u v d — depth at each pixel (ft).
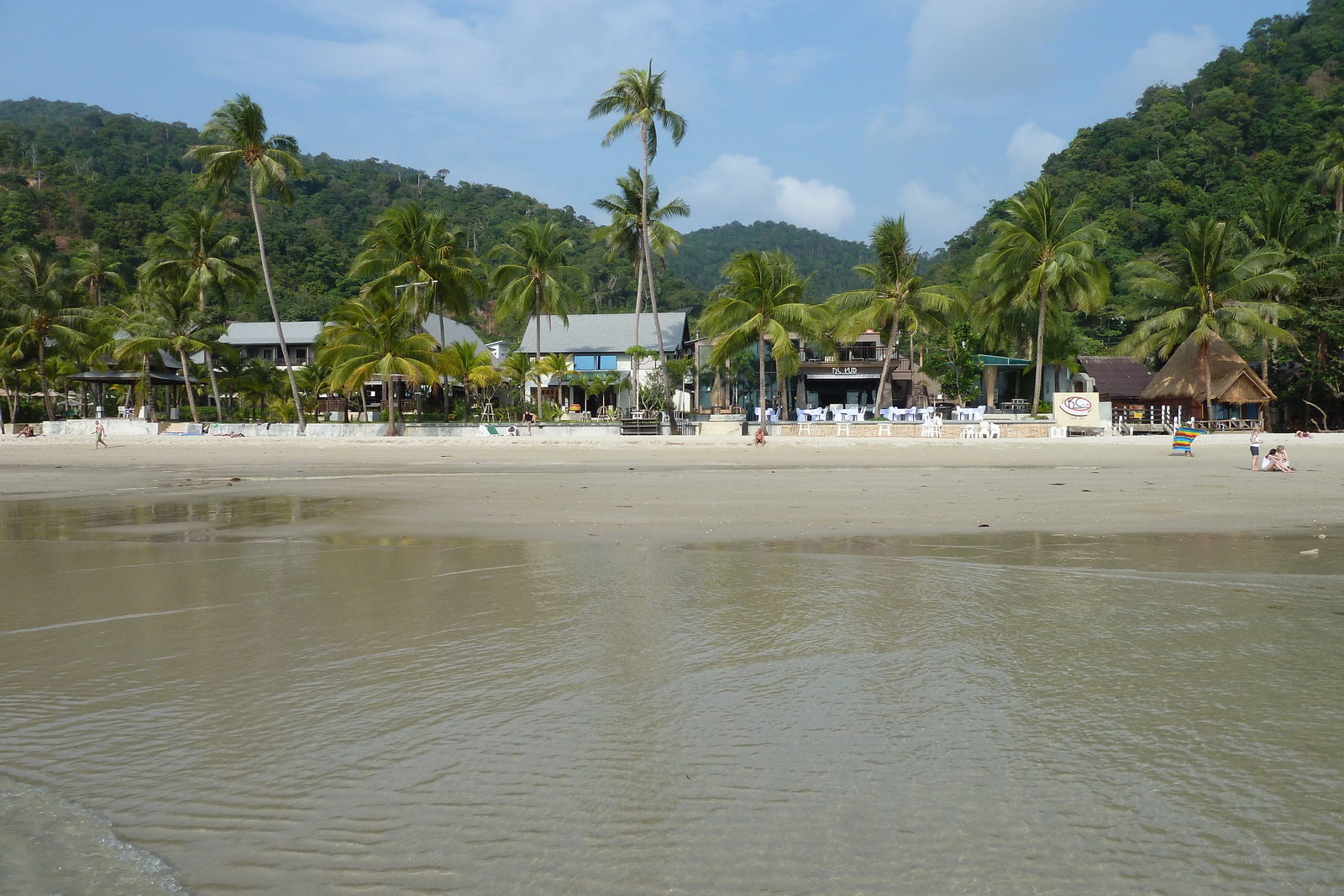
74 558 31.53
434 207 504.84
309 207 479.82
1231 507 44.37
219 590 25.36
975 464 81.92
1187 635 19.26
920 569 27.73
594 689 15.89
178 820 10.87
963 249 372.17
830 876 9.41
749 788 11.64
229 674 16.99
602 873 9.51
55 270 190.49
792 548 32.35
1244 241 166.61
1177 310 149.38
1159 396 149.89
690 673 16.85
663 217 149.89
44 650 18.85
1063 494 52.06
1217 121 334.85
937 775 11.99
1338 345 142.72
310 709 14.97
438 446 125.29
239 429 156.87
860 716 14.34
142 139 629.51
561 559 30.27
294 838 10.37
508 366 188.85
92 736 13.78
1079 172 359.66
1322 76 367.45
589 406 214.69
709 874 9.47
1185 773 11.94
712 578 26.58
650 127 141.38
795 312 137.08
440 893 9.13
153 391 181.88
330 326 155.74
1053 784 11.66
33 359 192.85
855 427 137.39
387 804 11.25
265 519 43.34
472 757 12.81
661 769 12.27
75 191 395.96
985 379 196.34
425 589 25.35
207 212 171.73
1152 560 29.14
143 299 192.13
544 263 166.40
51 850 10.11
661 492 55.52
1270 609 21.75
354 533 37.70
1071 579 26.00
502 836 10.39
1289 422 161.58
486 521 41.70
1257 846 10.00
